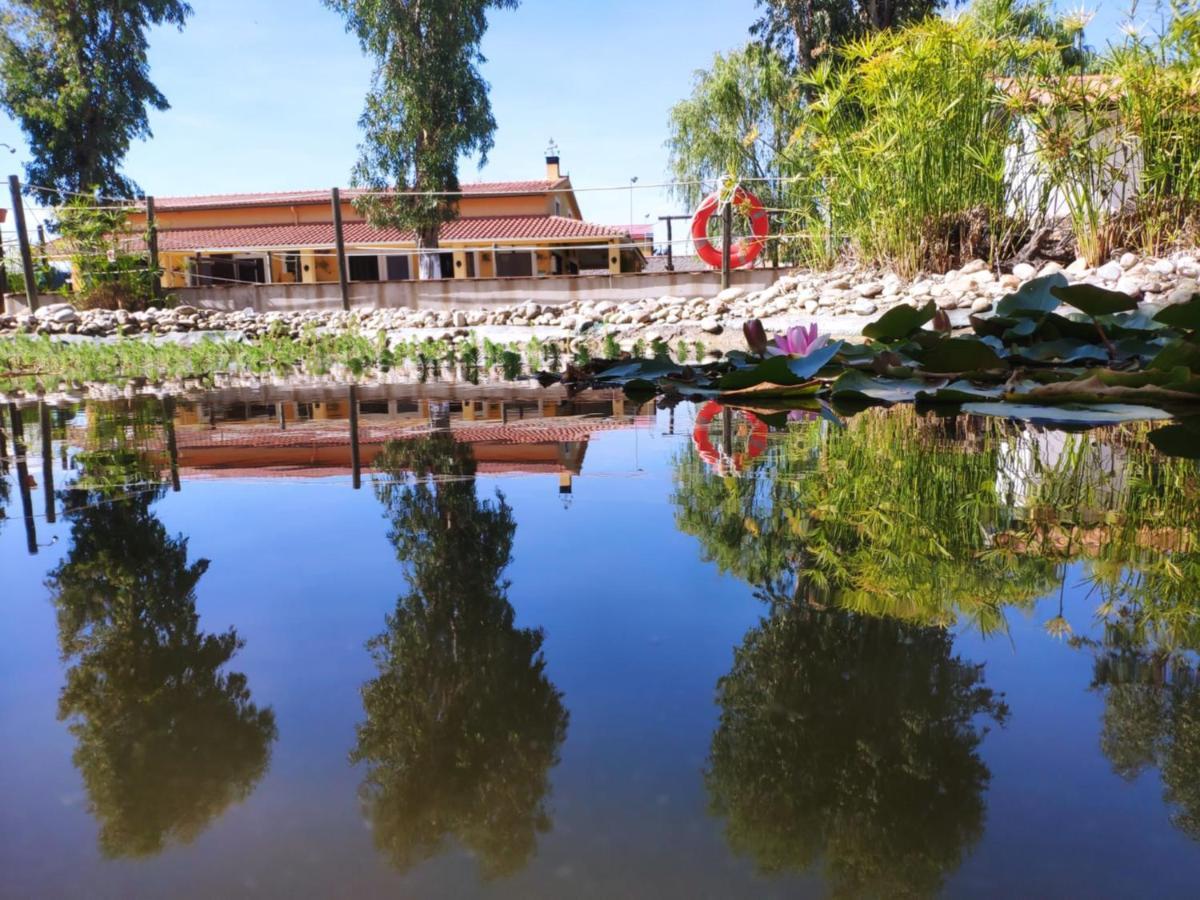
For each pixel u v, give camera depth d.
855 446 1.58
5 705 0.51
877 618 0.64
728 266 7.02
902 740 0.44
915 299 5.14
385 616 0.66
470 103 12.71
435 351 5.04
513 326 6.73
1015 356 2.64
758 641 0.60
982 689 0.51
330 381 3.62
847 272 6.29
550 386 3.13
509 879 0.33
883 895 0.31
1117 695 0.50
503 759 0.43
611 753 0.43
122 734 0.47
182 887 0.33
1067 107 5.05
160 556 0.87
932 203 5.65
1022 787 0.39
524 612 0.67
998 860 0.34
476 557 0.84
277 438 1.84
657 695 0.50
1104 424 1.82
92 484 1.31
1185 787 0.40
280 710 0.49
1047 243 5.55
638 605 0.68
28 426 2.17
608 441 1.69
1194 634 0.61
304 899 0.31
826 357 2.42
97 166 15.90
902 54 5.57
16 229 8.02
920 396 2.26
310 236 17.33
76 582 0.78
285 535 0.95
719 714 0.48
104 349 5.45
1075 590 0.72
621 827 0.36
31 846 0.36
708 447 1.60
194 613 0.68
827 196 6.42
